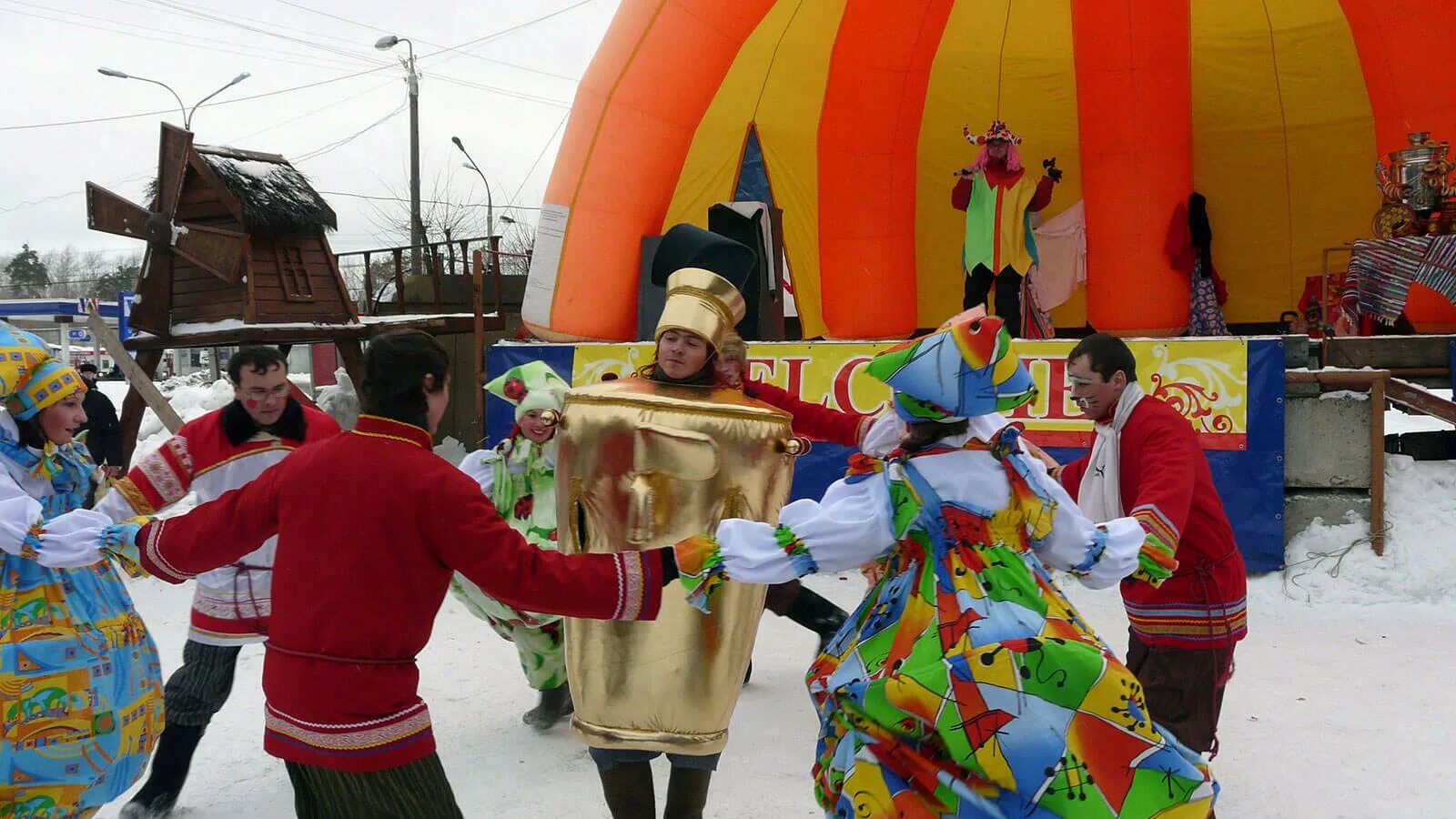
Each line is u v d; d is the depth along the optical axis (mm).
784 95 12328
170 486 4051
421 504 2697
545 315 11195
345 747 2654
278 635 2736
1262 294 12805
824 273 12922
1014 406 2916
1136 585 3965
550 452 5016
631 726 3312
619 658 3295
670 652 3283
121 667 3510
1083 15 11406
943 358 2816
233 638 4105
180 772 4094
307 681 2670
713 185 12336
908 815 2605
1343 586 7059
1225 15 12148
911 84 12422
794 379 8328
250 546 2920
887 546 2877
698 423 3289
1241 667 5730
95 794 3443
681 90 10938
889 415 3482
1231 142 12664
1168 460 3549
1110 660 2744
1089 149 11828
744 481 3322
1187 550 3850
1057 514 2953
